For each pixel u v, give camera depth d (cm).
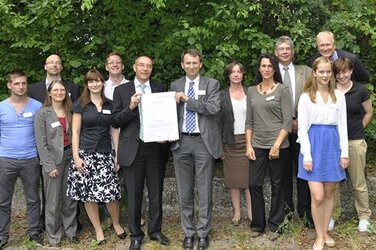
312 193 503
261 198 554
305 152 500
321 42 541
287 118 529
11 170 541
